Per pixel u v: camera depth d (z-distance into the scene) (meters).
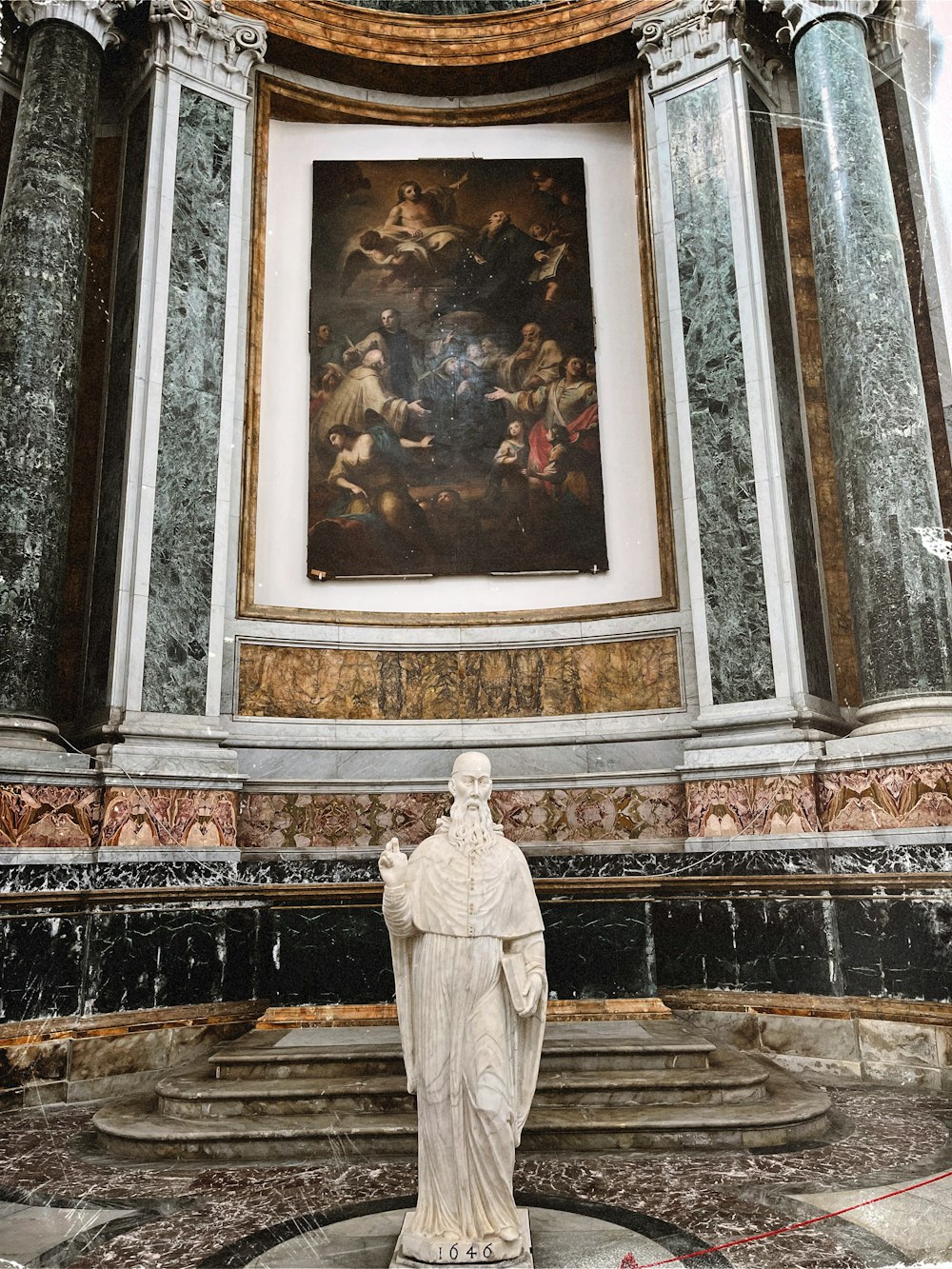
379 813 7.22
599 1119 4.15
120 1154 4.12
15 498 6.16
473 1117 2.88
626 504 8.03
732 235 7.38
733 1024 5.77
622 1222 3.25
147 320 7.07
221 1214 3.42
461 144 8.86
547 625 7.73
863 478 6.41
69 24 7.01
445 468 8.12
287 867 6.43
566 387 8.27
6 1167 3.98
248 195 8.11
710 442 7.21
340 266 8.47
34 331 6.41
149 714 6.53
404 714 7.63
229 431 7.29
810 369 7.54
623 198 8.64
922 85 7.45
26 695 6.02
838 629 7.11
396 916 3.07
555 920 5.81
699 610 7.04
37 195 6.61
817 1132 4.23
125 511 6.75
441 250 8.58
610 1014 5.61
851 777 6.02
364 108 8.73
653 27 7.99
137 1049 5.37
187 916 5.72
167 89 7.51
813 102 7.05
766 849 6.05
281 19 8.16
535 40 8.48
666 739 7.20
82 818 5.89
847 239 6.70
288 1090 4.38
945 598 6.22
